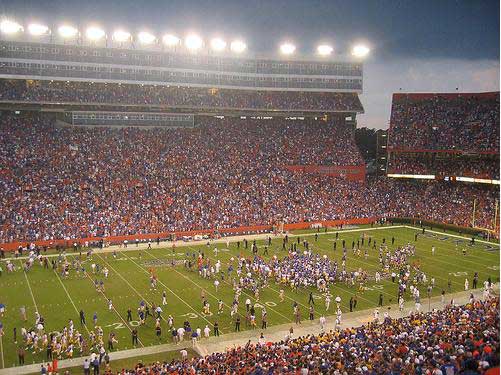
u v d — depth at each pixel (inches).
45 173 2571.4
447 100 3526.1
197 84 3314.5
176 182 2778.1
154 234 2394.2
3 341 1222.9
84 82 3171.8
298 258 1952.5
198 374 884.6
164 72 3230.8
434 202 3068.4
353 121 3651.6
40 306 1465.3
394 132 3491.6
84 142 2893.7
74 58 3026.6
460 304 1537.9
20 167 2561.5
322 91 3553.2
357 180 3307.1
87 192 2522.1
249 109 3457.2
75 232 2262.6
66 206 2393.0
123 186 2637.8
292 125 3572.8
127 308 1464.1
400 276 1806.1
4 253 2081.7
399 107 3629.4
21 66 2923.2
